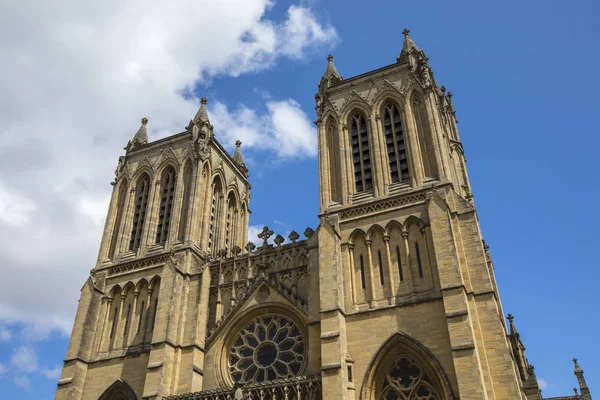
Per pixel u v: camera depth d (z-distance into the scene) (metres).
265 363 59.31
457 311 49.53
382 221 60.03
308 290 59.00
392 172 64.44
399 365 51.56
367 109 69.75
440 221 55.59
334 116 71.62
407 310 53.19
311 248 61.31
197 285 66.69
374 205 61.62
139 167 82.44
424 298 53.31
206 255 71.88
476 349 47.16
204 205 76.44
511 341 67.25
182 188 77.06
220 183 84.38
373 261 58.41
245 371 59.47
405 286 55.28
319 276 57.66
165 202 77.62
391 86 69.94
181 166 78.94
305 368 56.41
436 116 65.62
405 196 60.62
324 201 64.88
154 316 66.88
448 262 52.78
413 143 64.38
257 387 51.97
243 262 68.50
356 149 68.44
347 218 62.16
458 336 48.25
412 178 61.97
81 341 66.00
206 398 54.81
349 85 73.50
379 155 65.31
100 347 67.19
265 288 64.19
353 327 54.44
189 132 82.25
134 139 86.69
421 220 58.06
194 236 71.44
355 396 50.34
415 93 68.69
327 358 51.38
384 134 67.38
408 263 56.38
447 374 48.09
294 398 50.81
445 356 49.12
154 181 79.56
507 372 47.25
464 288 51.03
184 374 59.88
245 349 61.66
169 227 73.44
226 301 66.81
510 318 69.50
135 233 76.81
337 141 69.81
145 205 79.06
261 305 62.72
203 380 60.72
